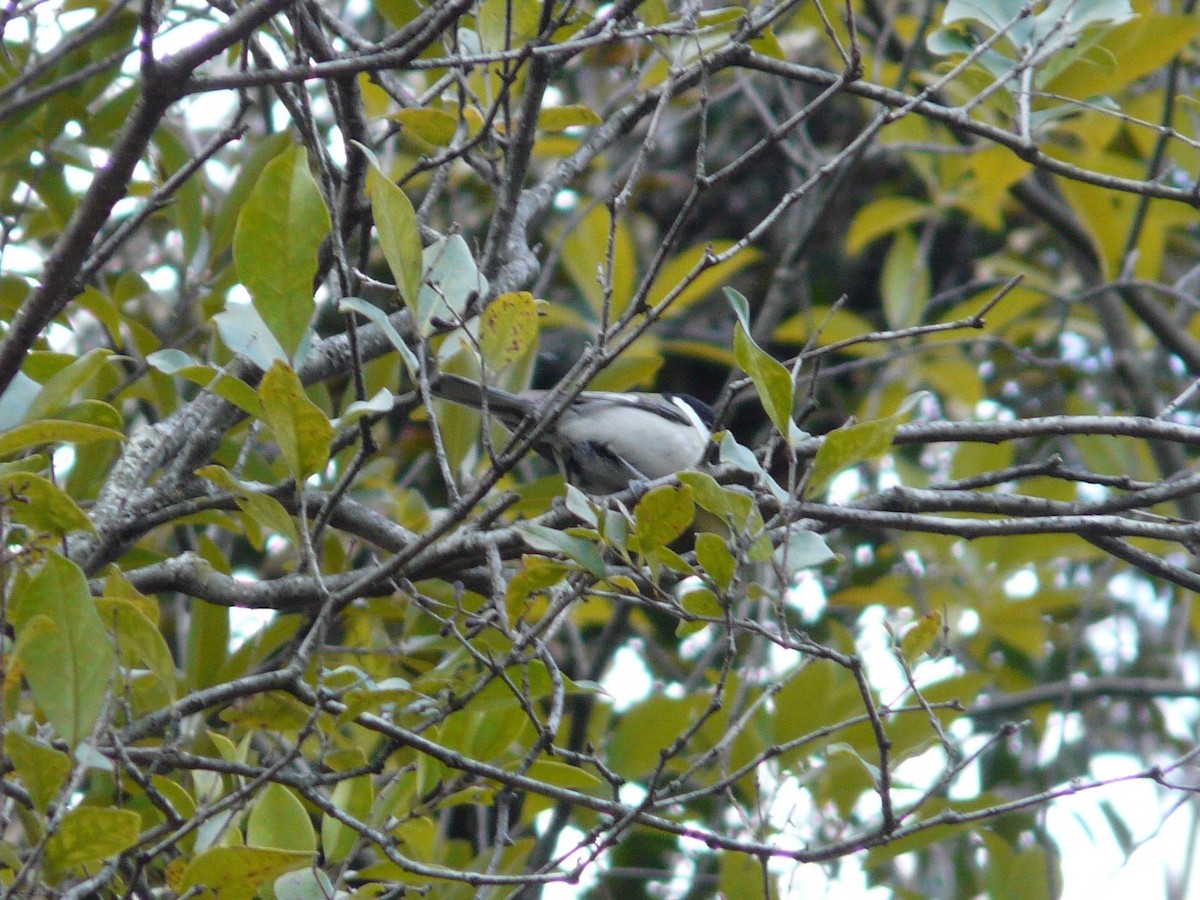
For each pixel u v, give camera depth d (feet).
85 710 14.89
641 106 28.17
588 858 17.39
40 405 17.51
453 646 25.38
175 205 28.30
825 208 40.34
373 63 17.81
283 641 25.52
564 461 30.96
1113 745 45.32
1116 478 22.81
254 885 15.55
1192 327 44.34
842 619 42.88
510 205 23.91
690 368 52.75
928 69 45.11
